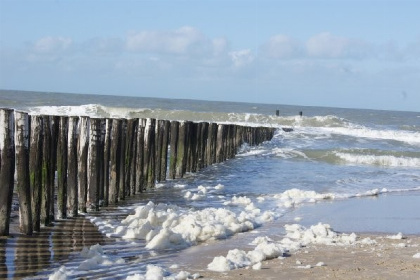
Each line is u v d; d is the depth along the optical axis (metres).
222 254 7.79
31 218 8.46
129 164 12.67
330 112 81.00
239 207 12.16
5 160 7.98
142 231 8.73
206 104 86.06
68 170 9.98
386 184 17.39
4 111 7.93
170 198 12.86
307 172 19.56
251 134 29.06
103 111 44.41
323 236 9.23
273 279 6.41
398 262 7.39
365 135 39.03
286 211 12.11
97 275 6.50
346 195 14.69
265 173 18.84
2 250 7.52
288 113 72.75
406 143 34.53
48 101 57.50
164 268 6.89
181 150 16.72
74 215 10.05
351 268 7.00
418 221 11.32
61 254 7.48
